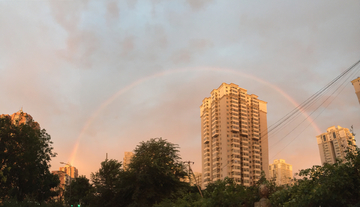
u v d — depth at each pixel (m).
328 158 105.12
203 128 135.50
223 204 12.23
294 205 8.93
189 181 38.28
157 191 33.53
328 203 8.51
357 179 8.48
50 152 52.00
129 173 34.34
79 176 66.12
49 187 56.03
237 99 127.44
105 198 37.22
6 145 44.84
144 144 38.41
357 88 60.75
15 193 46.75
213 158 123.88
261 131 134.12
